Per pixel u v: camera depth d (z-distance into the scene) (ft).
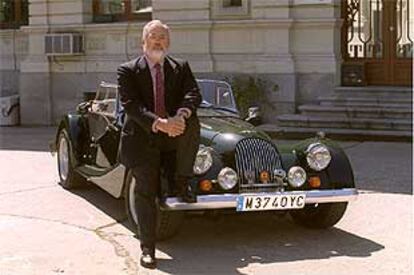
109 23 57.82
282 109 51.26
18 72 63.36
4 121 60.75
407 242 22.76
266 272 19.93
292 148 23.72
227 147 22.44
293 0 50.96
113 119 25.85
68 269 20.30
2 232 24.13
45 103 60.59
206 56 53.67
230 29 52.90
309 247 22.35
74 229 24.49
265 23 51.39
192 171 20.98
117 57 57.57
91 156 28.84
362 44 51.75
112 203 28.25
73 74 59.52
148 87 20.45
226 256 21.44
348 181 23.18
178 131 19.88
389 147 42.52
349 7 51.96
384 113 46.39
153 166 20.39
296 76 51.03
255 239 23.30
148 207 20.42
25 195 29.81
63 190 30.76
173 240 22.99
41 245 22.63
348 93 49.83
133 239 23.22
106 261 20.99
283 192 22.16
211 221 25.31
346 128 46.73
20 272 20.06
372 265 20.51
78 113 30.86
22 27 61.36
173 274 19.75
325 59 50.39
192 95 20.65
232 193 21.76
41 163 38.34
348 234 23.80
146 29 20.71
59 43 58.44
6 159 39.91
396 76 50.88
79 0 58.49
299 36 51.21
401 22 50.78
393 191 29.86
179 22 54.24
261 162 22.48
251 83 51.65
